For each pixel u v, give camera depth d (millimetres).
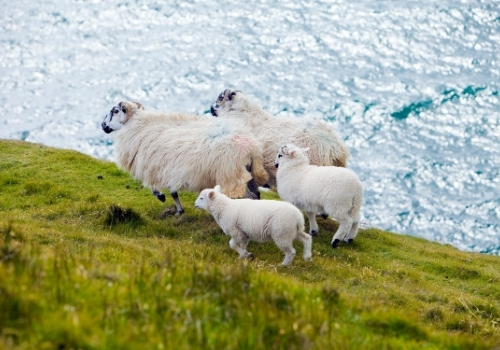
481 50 73562
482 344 9117
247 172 16312
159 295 7707
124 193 19438
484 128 56875
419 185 48438
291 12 88375
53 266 8109
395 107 61125
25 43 78500
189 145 16266
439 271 15773
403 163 51719
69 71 72438
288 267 13633
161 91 68000
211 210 14039
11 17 84875
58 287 7172
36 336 6250
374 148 54688
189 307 7523
